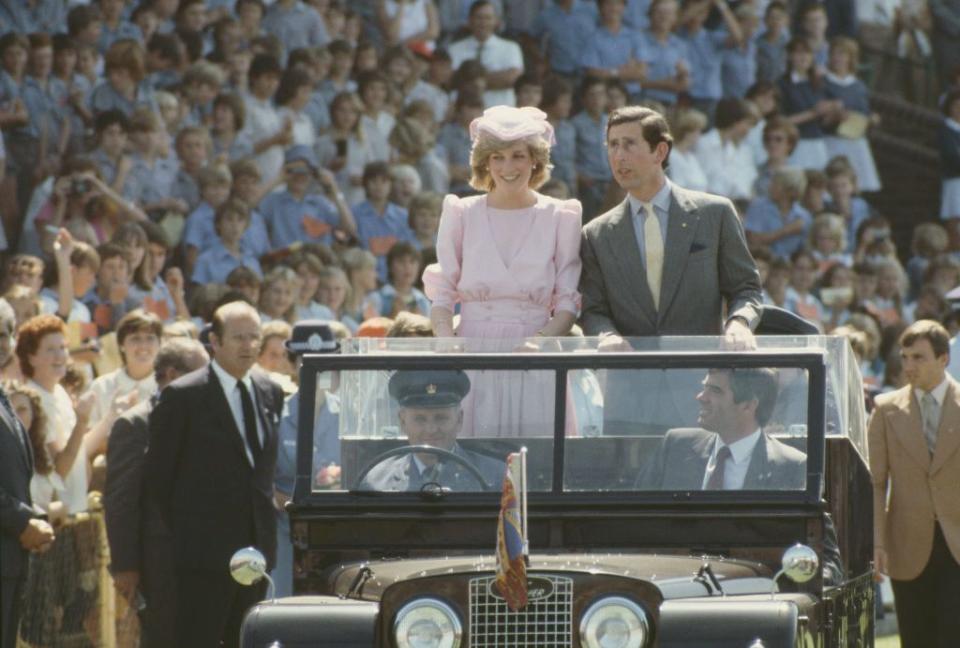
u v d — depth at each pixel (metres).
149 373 37.03
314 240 54.69
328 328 24.23
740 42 72.75
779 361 23.14
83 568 34.53
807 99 73.38
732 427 23.14
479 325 26.16
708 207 26.19
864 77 81.38
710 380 23.23
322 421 23.77
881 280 67.94
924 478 35.16
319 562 23.58
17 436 29.17
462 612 20.94
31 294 39.19
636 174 25.97
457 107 62.62
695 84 71.25
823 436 22.95
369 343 24.19
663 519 23.06
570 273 26.16
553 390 23.48
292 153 55.06
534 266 26.08
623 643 20.56
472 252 26.27
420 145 59.75
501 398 23.56
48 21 53.91
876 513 35.56
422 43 66.19
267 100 56.59
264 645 20.64
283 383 35.62
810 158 72.88
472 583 20.97
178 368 32.78
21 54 50.25
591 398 23.41
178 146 52.62
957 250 76.75
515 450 23.44
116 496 31.09
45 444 33.25
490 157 26.11
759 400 23.12
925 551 35.06
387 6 65.31
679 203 26.17
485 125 26.11
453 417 23.64
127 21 55.62
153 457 30.39
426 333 32.53
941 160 77.56
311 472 23.62
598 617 20.66
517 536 20.53
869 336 59.31
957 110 77.25
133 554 31.08
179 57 55.88
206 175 52.03
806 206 69.12
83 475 34.56
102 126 50.81
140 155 51.47
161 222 51.69
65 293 41.53
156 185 51.72
